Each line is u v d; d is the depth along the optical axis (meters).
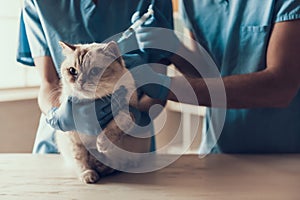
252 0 1.07
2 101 1.87
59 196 0.75
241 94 0.94
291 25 0.97
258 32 1.06
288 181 0.83
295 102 1.11
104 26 0.94
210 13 1.14
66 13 0.94
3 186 0.80
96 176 0.81
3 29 2.01
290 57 0.95
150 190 0.78
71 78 0.73
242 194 0.76
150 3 0.95
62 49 0.84
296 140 1.13
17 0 2.02
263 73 0.95
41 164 0.93
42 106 0.88
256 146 1.14
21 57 1.09
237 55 1.11
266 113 1.11
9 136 1.92
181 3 1.19
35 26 0.98
